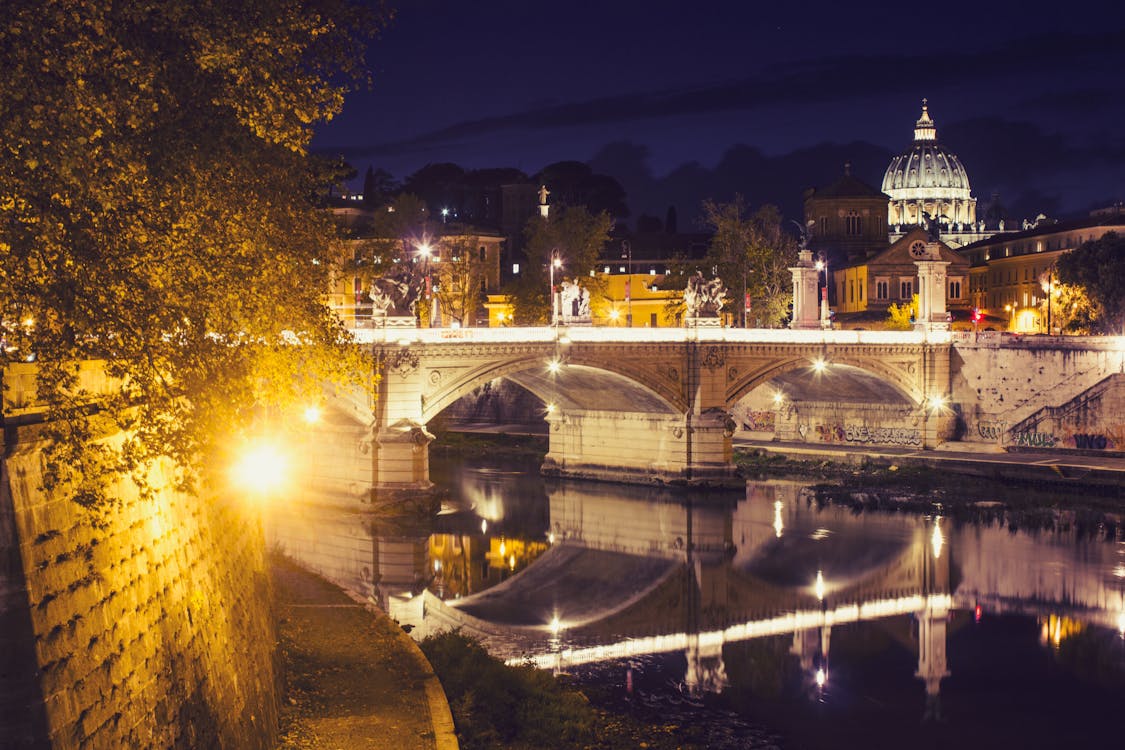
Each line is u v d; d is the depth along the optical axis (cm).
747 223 14588
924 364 12175
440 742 3322
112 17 2211
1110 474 10038
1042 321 16475
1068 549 8156
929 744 4578
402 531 8644
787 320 15738
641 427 11150
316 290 3350
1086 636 6131
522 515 9562
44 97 1973
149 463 2411
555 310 10306
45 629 1858
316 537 8362
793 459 12081
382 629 4669
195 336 2466
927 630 6247
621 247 19575
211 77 2556
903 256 17988
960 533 8750
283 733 3362
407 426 9138
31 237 1956
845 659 5731
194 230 2589
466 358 9488
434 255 14988
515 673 4656
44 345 1958
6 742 1758
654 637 6103
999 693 5219
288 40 2578
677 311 15162
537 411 15488
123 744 2092
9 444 1834
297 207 3234
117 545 2227
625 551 8306
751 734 4622
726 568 7788
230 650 2938
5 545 1788
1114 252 14300
